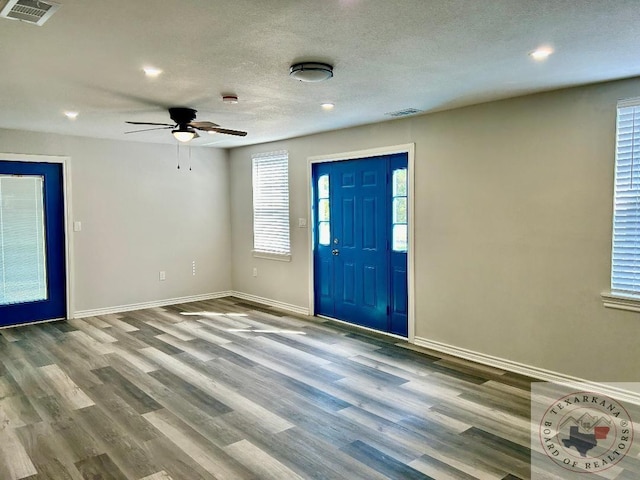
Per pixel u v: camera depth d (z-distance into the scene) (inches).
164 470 99.5
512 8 82.7
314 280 237.1
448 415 124.4
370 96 148.8
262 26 90.7
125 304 249.0
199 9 82.3
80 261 233.5
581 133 137.9
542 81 131.7
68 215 228.5
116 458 104.4
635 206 129.7
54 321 226.7
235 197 283.1
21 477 97.3
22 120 187.5
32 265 222.7
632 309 130.3
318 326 216.4
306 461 102.7
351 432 115.6
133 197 249.0
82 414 126.6
